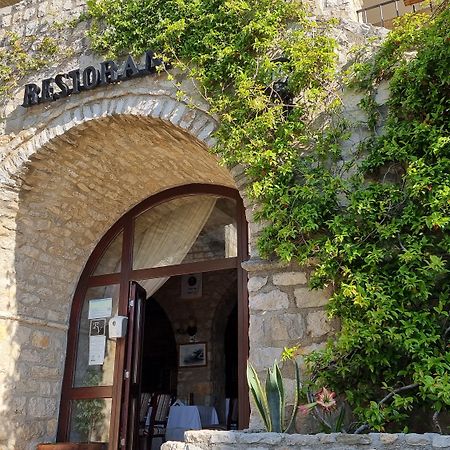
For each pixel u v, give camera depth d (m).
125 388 5.22
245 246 5.30
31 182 5.13
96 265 5.98
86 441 5.30
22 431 5.00
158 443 7.21
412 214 3.41
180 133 4.62
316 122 4.04
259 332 3.76
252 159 3.93
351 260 3.41
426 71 3.70
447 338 3.21
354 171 3.85
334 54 4.04
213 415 7.59
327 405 3.06
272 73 4.18
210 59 4.50
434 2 4.11
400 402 2.98
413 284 3.20
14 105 5.22
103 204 5.77
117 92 4.79
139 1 4.96
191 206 5.81
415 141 3.59
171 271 5.60
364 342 3.19
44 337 5.45
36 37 5.39
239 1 4.48
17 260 5.23
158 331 9.84
